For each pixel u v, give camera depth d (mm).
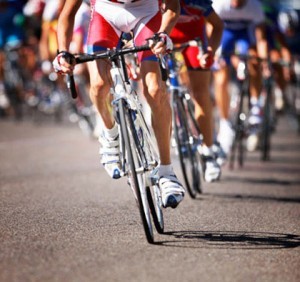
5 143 33750
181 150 21344
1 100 44094
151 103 16328
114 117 16281
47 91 42562
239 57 27859
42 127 40750
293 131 40938
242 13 28625
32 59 45531
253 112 31047
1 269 13828
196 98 22203
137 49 15406
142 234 16781
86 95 35812
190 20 21344
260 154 32438
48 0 41344
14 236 16281
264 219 19141
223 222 18500
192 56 21578
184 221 18438
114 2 16641
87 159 29141
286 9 39594
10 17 45281
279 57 35750
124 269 13969
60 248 15328
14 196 21266
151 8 16859
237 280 13602
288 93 40594
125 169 16266
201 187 22875
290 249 15984
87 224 17688
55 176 25047
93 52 16625
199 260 14742
